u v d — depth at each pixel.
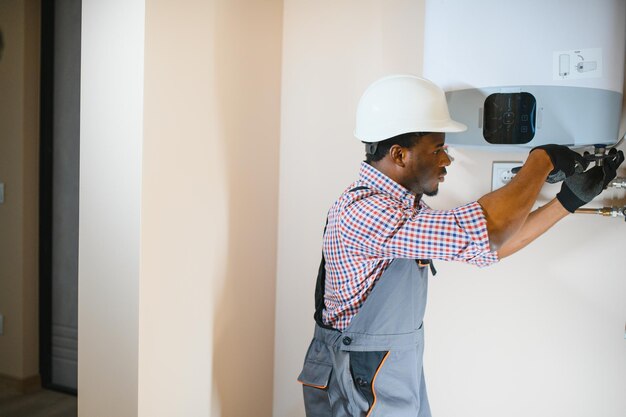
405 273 1.21
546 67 1.23
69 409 2.35
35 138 2.48
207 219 1.57
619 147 1.40
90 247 1.44
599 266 1.46
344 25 1.74
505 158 1.54
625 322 1.44
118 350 1.39
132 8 1.34
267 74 1.78
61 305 2.49
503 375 1.58
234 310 1.70
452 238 1.03
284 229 1.88
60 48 2.41
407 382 1.21
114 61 1.38
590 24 1.20
